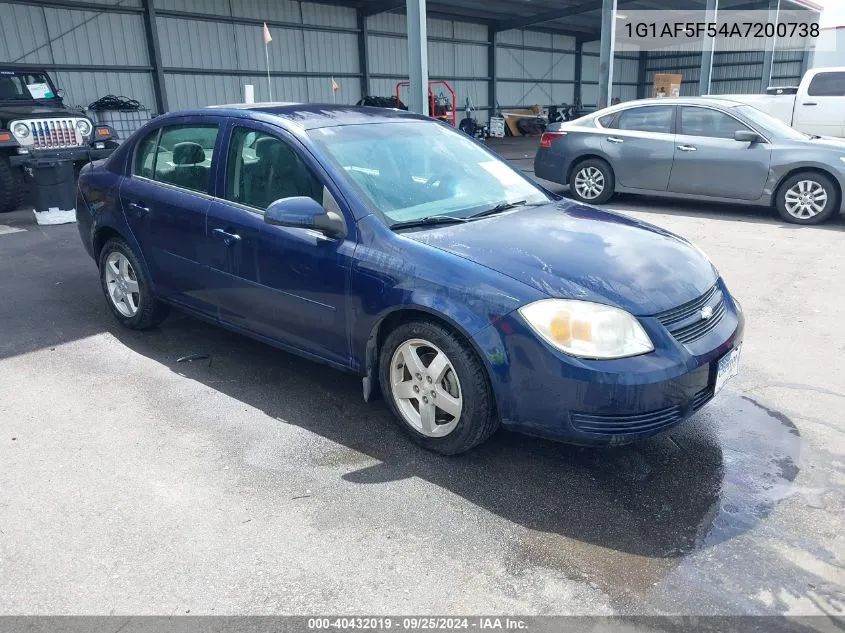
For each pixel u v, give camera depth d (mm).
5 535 2559
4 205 9359
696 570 2373
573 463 3074
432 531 2588
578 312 2664
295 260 3381
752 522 2637
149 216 4156
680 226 8125
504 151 20234
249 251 3586
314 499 2787
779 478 2934
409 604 2221
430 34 24984
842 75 11867
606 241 3191
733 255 6699
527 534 2572
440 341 2918
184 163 4043
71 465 3031
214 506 2734
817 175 7898
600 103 15727
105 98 15070
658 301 2781
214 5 18453
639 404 2627
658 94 25266
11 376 3984
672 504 2758
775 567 2385
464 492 2842
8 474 2959
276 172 3557
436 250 2988
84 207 4742
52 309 5176
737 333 3068
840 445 3193
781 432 3324
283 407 3598
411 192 3451
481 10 24984
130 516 2670
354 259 3154
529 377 2707
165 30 17625
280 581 2324
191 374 4008
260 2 19469
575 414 2672
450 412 3000
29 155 9086
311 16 20922
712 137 8602
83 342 4512
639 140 9062
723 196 8594
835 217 8539
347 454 3133
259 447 3193
